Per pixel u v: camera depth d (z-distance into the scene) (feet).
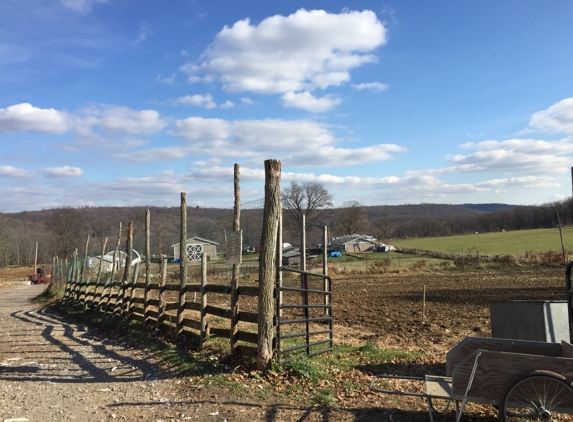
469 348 18.28
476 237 288.92
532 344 17.67
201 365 25.72
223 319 40.22
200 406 19.61
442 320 41.65
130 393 22.50
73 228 217.15
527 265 112.57
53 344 38.81
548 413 14.34
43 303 86.17
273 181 24.26
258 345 23.65
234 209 28.09
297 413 18.24
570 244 191.42
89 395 22.65
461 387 15.46
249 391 20.98
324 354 27.30
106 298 58.70
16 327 51.67
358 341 32.30
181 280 33.83
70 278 79.71
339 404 19.10
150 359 29.66
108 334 43.37
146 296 40.40
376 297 63.82
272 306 23.86
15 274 223.92
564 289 64.95
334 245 277.85
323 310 48.65
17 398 22.67
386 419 17.34
